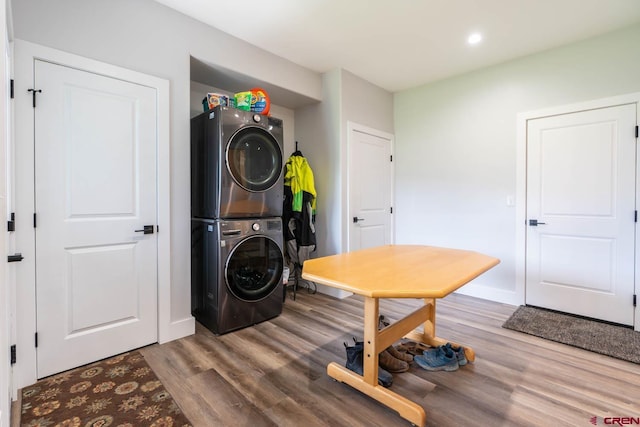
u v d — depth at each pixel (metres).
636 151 2.53
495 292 3.27
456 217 3.56
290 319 2.78
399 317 2.82
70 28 1.88
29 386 1.74
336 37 2.73
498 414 1.51
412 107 3.92
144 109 2.19
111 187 2.05
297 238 3.44
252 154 2.63
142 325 2.20
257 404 1.60
